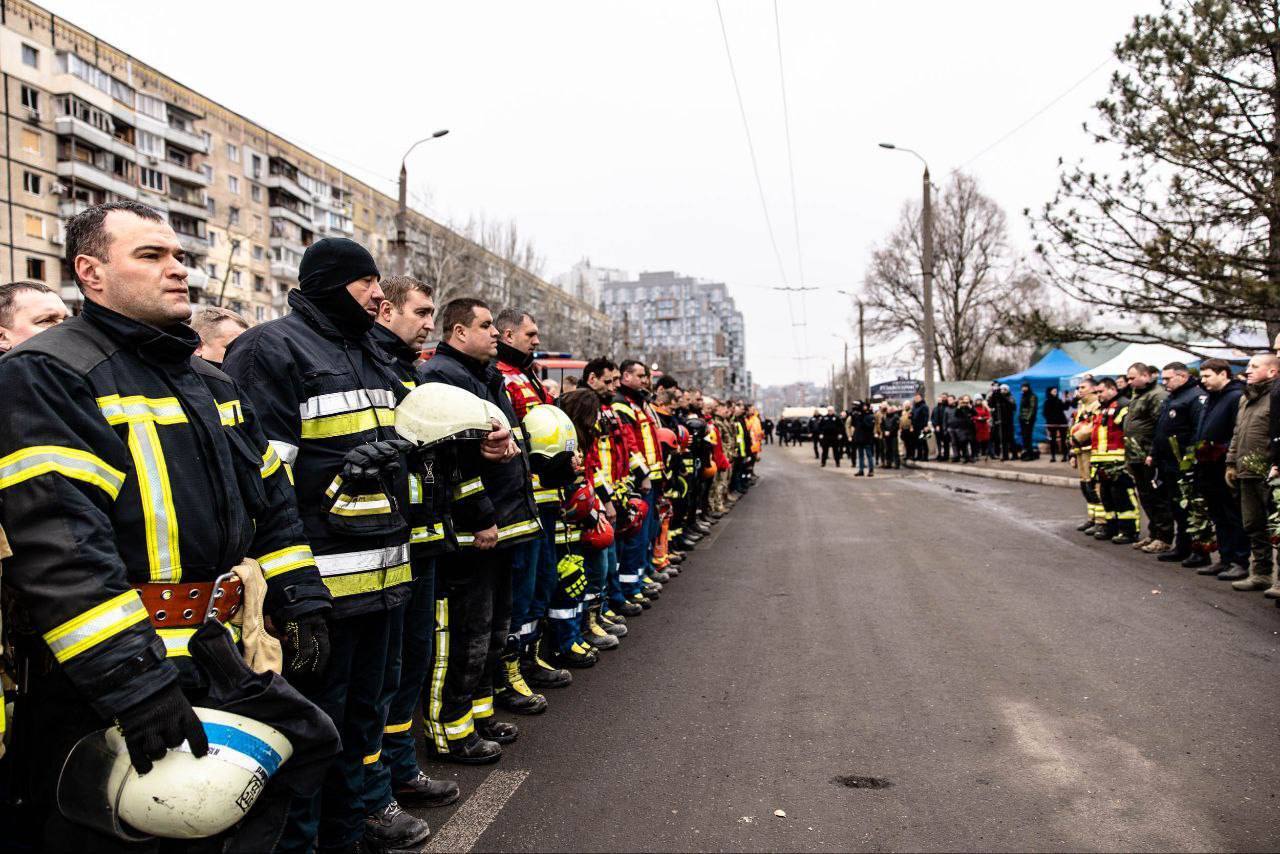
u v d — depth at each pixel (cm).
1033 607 687
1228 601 698
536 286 5103
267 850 215
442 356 421
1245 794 351
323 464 299
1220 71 1282
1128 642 580
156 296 226
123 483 212
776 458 3800
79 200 4269
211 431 233
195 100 5144
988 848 312
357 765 311
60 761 203
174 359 231
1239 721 432
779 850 313
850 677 519
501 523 418
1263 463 701
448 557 396
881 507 1464
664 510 849
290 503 260
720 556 990
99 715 197
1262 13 1228
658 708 473
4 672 200
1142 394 935
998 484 1838
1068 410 2555
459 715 402
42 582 190
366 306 321
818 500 1630
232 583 227
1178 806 342
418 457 338
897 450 2591
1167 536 927
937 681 507
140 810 191
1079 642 582
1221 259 1298
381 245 7000
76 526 196
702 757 402
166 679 196
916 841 318
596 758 404
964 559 917
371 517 298
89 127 4288
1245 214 1301
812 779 375
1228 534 792
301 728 218
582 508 529
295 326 308
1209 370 788
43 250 4197
